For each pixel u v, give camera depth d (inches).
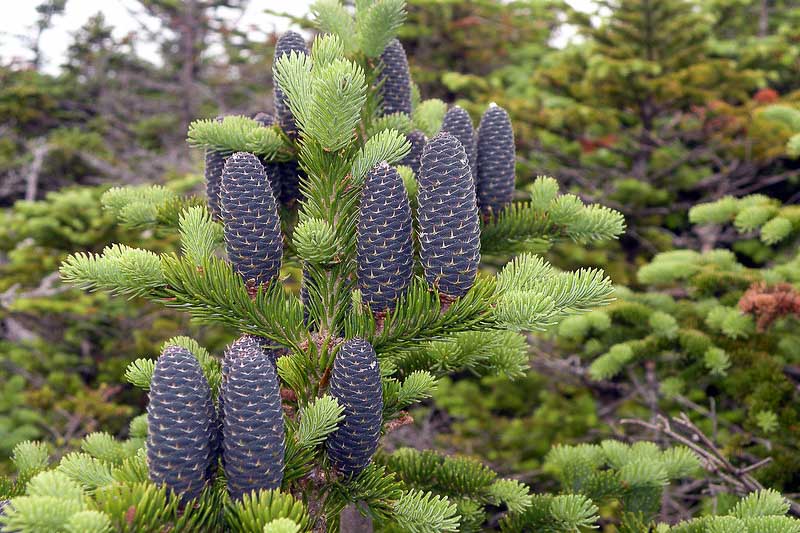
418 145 21.9
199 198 23.6
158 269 18.7
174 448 16.7
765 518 20.5
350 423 18.4
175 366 16.9
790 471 31.4
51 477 16.5
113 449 23.2
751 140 60.7
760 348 37.2
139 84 192.9
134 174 118.7
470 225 18.3
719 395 45.5
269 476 17.2
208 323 19.7
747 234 55.5
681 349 38.8
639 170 70.6
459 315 18.5
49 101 165.6
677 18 66.5
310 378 20.0
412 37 90.4
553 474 49.1
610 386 51.6
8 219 68.6
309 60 19.5
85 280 18.5
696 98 63.3
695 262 42.2
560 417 57.5
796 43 77.3
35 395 62.3
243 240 18.8
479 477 23.3
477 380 67.8
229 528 17.4
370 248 18.5
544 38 95.4
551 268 19.5
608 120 65.5
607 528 37.0
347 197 19.6
